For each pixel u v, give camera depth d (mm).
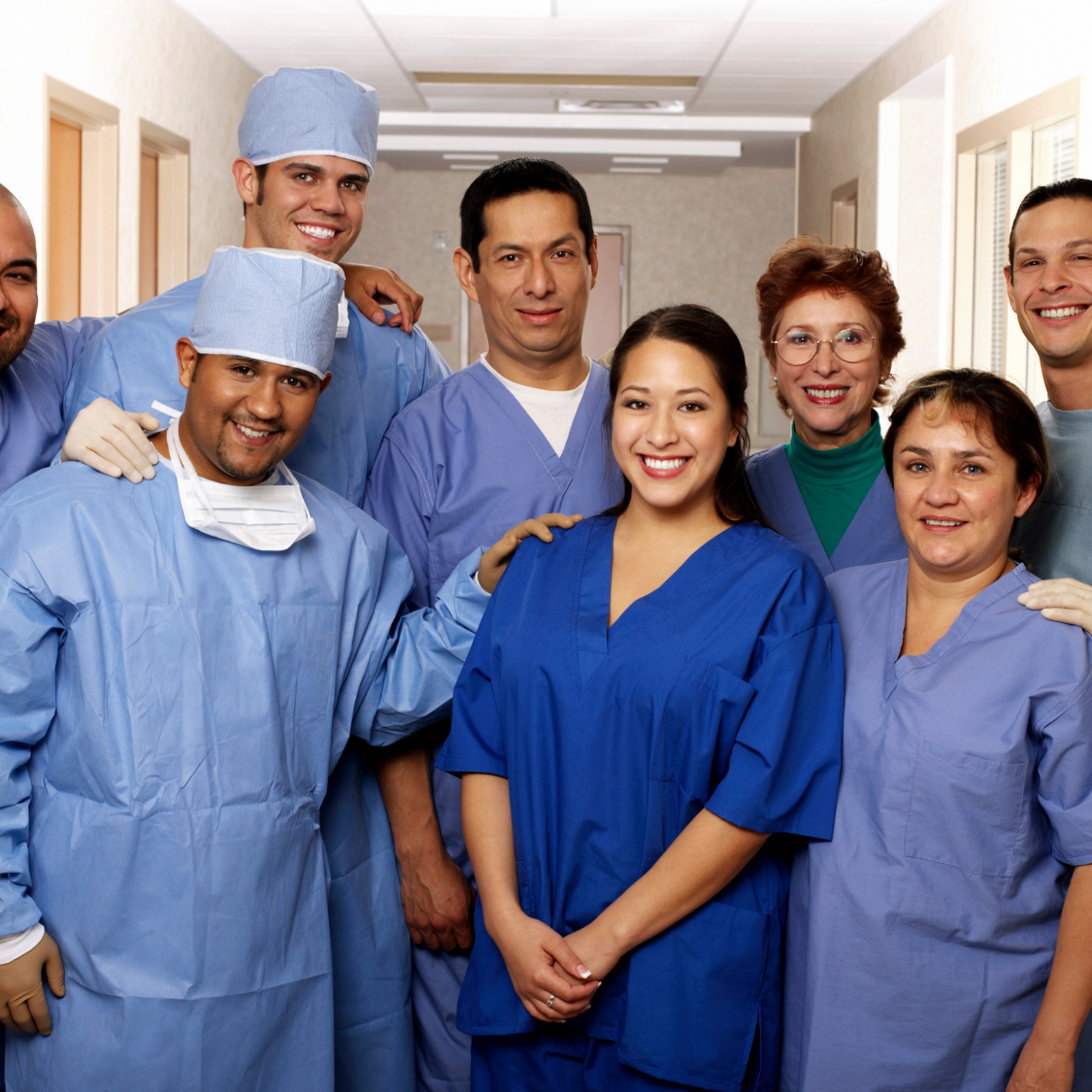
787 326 1712
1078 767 1212
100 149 4375
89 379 1571
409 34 5410
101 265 4414
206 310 1263
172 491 1300
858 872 1257
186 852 1246
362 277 1827
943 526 1271
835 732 1295
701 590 1322
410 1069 1669
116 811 1238
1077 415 1602
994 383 1277
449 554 1714
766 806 1235
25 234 1470
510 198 1617
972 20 4477
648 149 7762
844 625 1391
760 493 1852
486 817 1386
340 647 1426
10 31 3574
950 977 1233
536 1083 1373
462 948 1692
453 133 7555
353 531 1462
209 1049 1255
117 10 4387
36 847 1277
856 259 1693
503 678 1367
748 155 8273
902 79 5273
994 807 1221
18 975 1225
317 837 1399
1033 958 1247
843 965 1260
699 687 1261
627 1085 1305
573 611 1356
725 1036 1269
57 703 1277
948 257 4750
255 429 1266
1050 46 3828
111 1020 1237
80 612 1243
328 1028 1381
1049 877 1259
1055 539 1612
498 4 4926
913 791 1241
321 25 5289
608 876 1301
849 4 4797
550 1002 1263
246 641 1303
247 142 1696
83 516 1256
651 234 9047
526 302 1638
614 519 1447
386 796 1687
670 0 4828
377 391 1781
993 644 1264
